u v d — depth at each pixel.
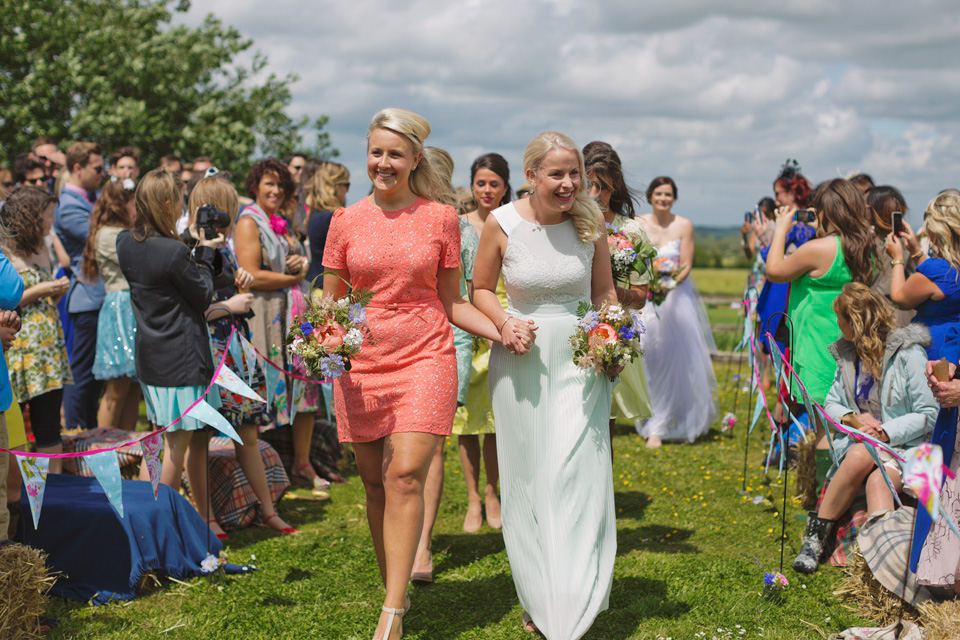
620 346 3.66
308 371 3.57
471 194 5.71
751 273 8.38
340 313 3.53
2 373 3.60
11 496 4.09
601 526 3.66
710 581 4.26
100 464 3.50
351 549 4.84
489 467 5.27
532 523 3.72
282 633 3.73
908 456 2.96
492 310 3.84
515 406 3.77
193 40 14.70
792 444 6.54
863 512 4.45
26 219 4.93
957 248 4.42
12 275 3.69
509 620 3.89
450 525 5.35
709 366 7.70
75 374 6.88
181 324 4.47
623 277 4.44
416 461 3.51
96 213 6.01
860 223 5.36
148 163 13.63
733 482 6.17
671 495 5.88
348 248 3.65
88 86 13.09
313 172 7.20
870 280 5.38
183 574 4.29
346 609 4.01
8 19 13.52
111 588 4.06
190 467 4.84
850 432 3.62
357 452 3.74
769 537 5.00
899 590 3.71
